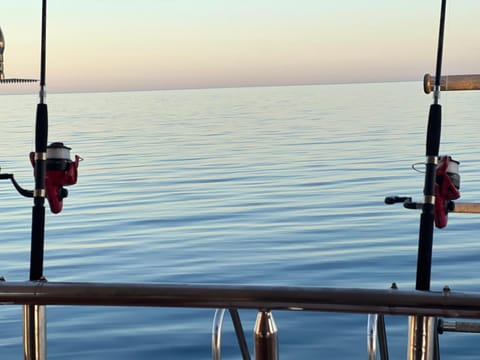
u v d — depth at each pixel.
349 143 35.84
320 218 16.34
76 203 19.91
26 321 2.00
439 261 11.45
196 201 19.73
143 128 53.19
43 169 2.21
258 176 25.06
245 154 32.75
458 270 10.82
